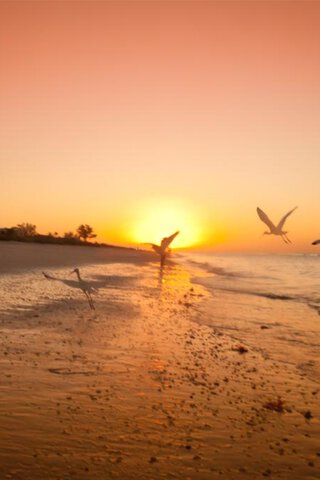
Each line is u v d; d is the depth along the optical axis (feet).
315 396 31.65
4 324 49.19
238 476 20.20
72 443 22.36
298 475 20.53
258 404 29.53
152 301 78.79
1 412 25.40
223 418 26.86
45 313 57.93
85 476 19.40
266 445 23.56
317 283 136.05
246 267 269.23
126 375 33.81
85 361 36.70
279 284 130.93
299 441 24.21
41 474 19.27
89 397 28.73
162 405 28.30
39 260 176.76
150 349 42.24
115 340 45.03
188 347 43.96
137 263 244.01
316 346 47.24
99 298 77.30
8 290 78.33
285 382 34.55
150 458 21.40
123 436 23.58
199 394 30.76
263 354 43.11
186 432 24.59
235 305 79.10
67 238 425.28
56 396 28.45
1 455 20.65
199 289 108.58
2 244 268.21
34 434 23.03
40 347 40.19
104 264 200.23
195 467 20.84
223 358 40.63
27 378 31.42
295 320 63.82
